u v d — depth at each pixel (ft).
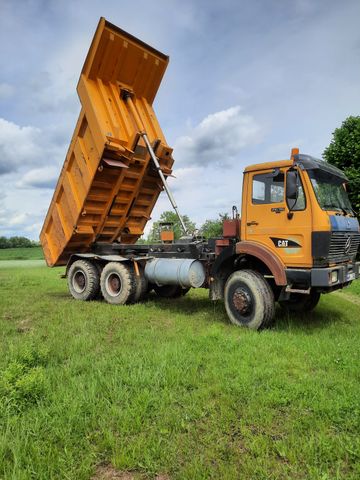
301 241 19.83
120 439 9.74
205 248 25.44
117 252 30.68
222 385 12.59
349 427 10.19
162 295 32.22
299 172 20.01
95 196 28.48
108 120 26.55
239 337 18.58
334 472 8.59
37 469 8.53
